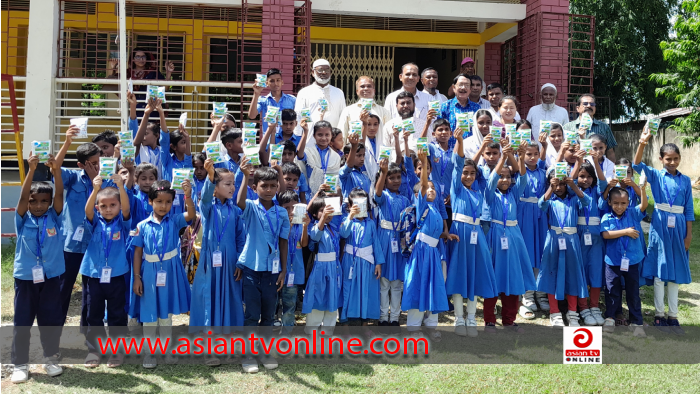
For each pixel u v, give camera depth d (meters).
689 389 4.43
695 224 11.38
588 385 4.48
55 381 4.38
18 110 10.48
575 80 16.03
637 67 18.34
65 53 10.98
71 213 5.24
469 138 6.69
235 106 11.88
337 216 5.45
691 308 6.56
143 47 11.56
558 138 6.87
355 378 4.53
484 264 5.60
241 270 4.98
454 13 9.91
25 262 4.48
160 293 4.75
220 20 11.38
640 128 20.42
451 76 13.53
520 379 4.56
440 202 5.61
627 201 5.91
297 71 9.23
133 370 4.62
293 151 6.08
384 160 5.50
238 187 5.82
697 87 14.00
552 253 6.08
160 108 6.20
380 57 12.80
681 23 13.98
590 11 17.00
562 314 6.44
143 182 5.39
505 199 5.84
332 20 12.34
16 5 11.07
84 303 4.88
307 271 5.29
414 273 5.40
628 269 5.86
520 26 10.37
